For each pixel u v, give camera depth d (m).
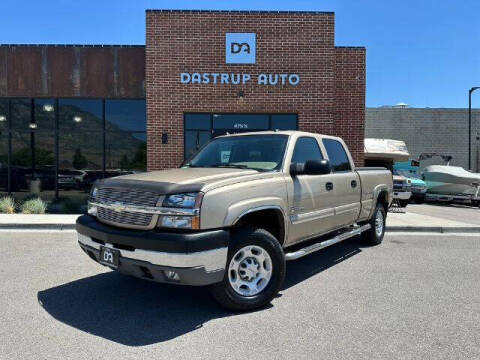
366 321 3.89
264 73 12.10
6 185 13.06
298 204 4.81
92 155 12.95
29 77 12.48
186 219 3.69
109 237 3.95
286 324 3.81
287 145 4.95
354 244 7.71
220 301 4.03
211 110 12.10
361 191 6.50
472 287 4.98
